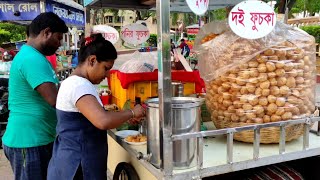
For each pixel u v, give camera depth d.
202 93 2.24
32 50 1.89
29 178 1.97
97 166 1.59
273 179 1.82
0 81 4.68
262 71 1.62
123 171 2.00
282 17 2.78
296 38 1.69
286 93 1.64
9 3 4.27
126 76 2.08
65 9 4.97
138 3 3.04
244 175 1.95
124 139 1.82
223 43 1.76
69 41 9.40
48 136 1.99
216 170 1.48
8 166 3.76
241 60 1.65
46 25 1.92
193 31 5.10
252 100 1.64
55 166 1.60
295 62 1.67
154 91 2.16
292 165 2.06
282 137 1.62
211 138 1.90
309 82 1.74
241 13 1.47
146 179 1.74
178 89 2.00
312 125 1.93
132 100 2.13
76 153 1.53
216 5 3.06
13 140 1.93
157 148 1.44
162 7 1.27
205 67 1.92
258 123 1.66
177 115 1.38
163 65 1.30
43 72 1.85
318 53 9.43
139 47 4.27
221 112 1.78
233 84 1.69
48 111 1.97
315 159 1.99
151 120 1.45
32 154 1.94
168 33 1.29
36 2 4.31
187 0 1.42
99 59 1.53
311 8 14.28
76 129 1.53
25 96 1.91
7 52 5.34
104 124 1.42
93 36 1.69
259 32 1.51
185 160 1.42
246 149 1.70
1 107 4.47
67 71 6.47
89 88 1.50
